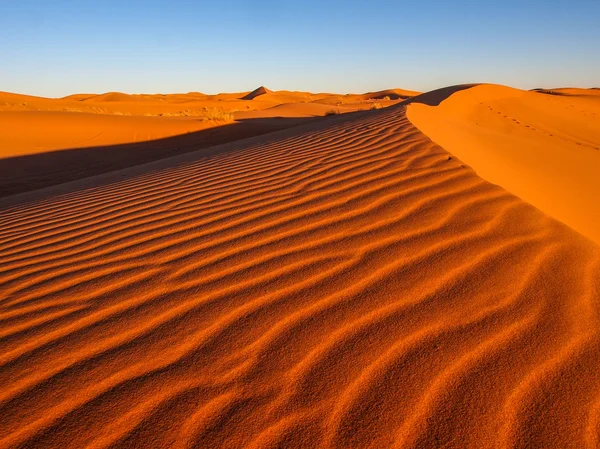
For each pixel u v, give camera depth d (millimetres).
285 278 2547
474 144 7918
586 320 2090
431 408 1618
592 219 4715
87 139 16703
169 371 1852
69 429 1580
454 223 3102
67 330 2189
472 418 1575
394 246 2830
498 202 3430
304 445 1489
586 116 25672
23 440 1540
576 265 2574
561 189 6031
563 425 1544
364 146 5703
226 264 2783
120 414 1638
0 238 3887
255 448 1481
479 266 2559
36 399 1728
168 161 8133
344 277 2510
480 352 1885
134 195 4984
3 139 16188
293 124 20516
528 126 18531
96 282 2701
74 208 4742
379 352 1903
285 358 1896
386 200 3600
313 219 3387
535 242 2832
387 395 1678
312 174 4656
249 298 2365
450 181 3893
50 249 3408
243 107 61906
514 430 1530
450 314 2143
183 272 2729
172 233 3449
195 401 1686
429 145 5266
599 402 1632
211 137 17016
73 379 1830
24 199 6191
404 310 2188
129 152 14656
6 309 2443
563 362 1825
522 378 1743
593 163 9930
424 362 1835
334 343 1973
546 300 2242
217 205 4055
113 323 2223
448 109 17406
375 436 1516
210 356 1934
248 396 1701
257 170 5285
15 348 2061
